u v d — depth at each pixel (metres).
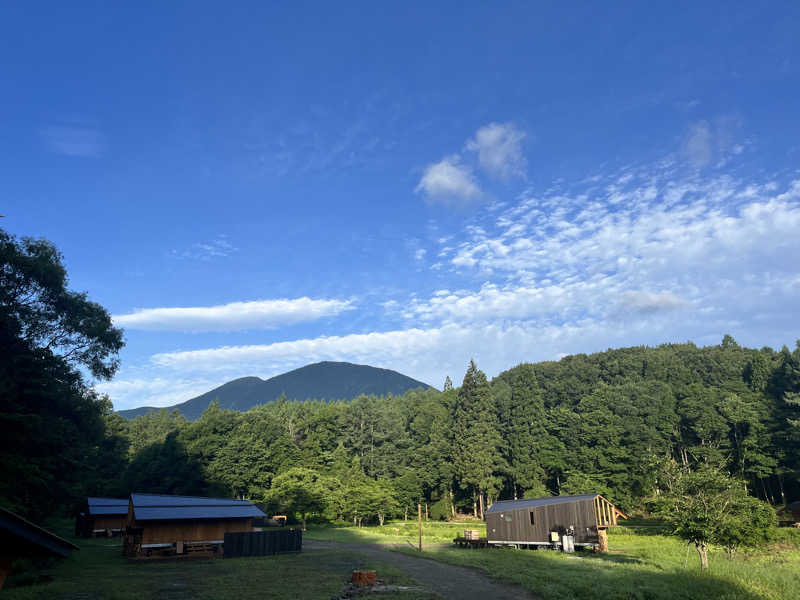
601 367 125.25
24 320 39.84
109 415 110.38
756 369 94.69
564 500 43.03
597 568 29.69
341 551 43.59
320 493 76.62
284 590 23.81
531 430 97.06
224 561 36.41
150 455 101.50
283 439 104.12
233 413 107.44
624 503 79.00
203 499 46.12
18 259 38.94
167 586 24.89
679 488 27.36
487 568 30.84
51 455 38.22
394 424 116.56
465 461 94.56
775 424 76.06
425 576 28.56
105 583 25.52
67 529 66.50
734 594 19.81
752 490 81.81
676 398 98.38
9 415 33.22
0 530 7.20
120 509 59.25
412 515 100.19
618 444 85.06
